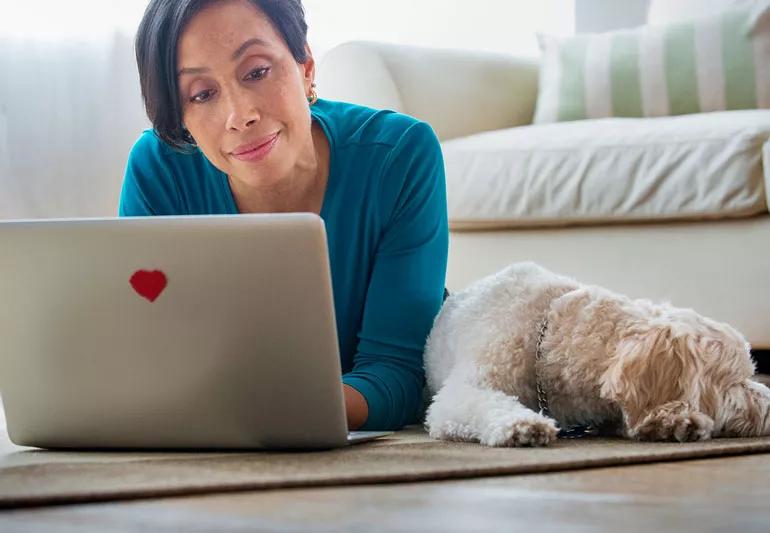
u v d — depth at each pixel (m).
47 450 1.72
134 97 3.78
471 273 3.18
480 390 1.81
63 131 3.70
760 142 2.75
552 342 1.80
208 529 1.10
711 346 1.75
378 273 2.02
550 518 1.15
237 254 1.54
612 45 3.43
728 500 1.26
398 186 2.02
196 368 1.59
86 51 3.71
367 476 1.36
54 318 1.61
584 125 3.09
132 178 2.08
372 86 3.23
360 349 2.02
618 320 1.79
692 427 1.69
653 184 2.85
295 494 1.30
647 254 2.92
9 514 1.20
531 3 4.24
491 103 3.44
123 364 1.61
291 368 1.58
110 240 1.56
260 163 1.86
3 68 3.63
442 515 1.17
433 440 1.77
